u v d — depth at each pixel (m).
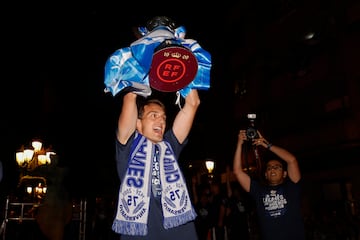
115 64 2.19
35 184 9.12
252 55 22.28
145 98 2.56
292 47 18.98
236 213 9.17
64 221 6.61
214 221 9.05
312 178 16.97
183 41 2.50
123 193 2.21
